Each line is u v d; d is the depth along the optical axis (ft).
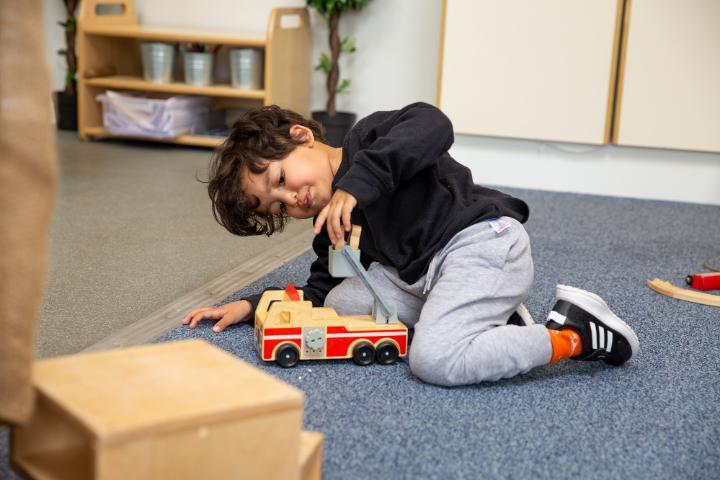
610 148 8.27
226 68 10.48
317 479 2.45
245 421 2.03
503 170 8.59
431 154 3.78
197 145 10.25
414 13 9.56
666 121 7.91
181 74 10.63
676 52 7.73
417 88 9.73
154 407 1.96
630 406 3.38
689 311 4.73
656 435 3.13
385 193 3.71
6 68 1.91
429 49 9.61
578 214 7.38
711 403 3.45
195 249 5.73
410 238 3.88
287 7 9.93
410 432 3.05
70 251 5.51
